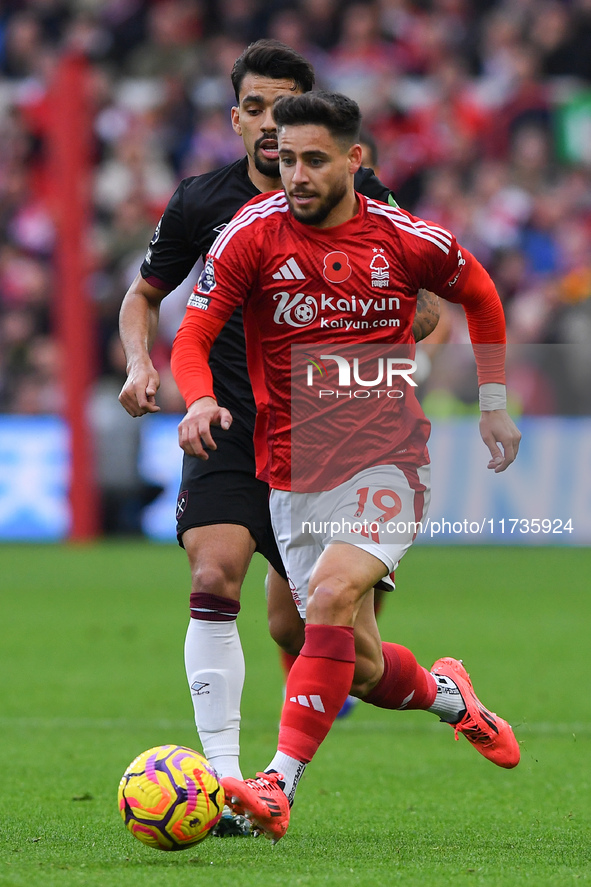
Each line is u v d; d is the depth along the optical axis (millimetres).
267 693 25328
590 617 36094
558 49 69062
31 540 58156
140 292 16047
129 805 11992
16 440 58812
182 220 15898
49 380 60375
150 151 64375
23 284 63281
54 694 24859
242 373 15258
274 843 12766
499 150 65562
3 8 72062
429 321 16344
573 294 61219
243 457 15031
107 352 58844
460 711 15453
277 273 13492
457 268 13930
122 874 11164
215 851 12625
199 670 14492
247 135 15461
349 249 13453
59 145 52906
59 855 12312
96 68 69375
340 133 13016
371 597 14391
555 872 11438
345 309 13570
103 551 54812
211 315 13625
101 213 63594
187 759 12188
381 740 21047
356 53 67438
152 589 43062
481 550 62969
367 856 12344
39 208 65500
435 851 12664
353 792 16719
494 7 70188
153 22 69812
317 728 13070
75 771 17906
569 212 63688
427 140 64500
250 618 36594
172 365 13586
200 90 66750
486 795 16484
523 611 37500
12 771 17875
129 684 26062
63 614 37125
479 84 67938
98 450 57188
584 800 16125
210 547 14656
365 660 14438
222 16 70500
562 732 21109
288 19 69438
